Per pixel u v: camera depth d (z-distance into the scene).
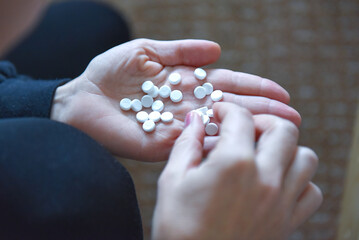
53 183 0.35
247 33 0.70
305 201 0.37
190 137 0.36
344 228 0.44
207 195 0.33
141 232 0.38
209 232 0.33
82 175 0.35
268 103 0.42
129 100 0.43
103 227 0.36
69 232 0.35
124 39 0.52
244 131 0.35
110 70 0.43
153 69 0.44
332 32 0.70
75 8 0.52
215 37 0.70
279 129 0.36
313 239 0.61
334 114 0.66
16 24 0.34
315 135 0.65
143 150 0.42
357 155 0.43
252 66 0.68
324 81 0.67
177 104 0.44
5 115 0.43
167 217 0.33
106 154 0.38
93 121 0.43
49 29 0.51
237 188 0.33
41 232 0.34
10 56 0.50
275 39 0.69
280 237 0.36
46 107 0.43
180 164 0.35
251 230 0.34
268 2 0.71
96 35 0.51
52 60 0.50
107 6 0.53
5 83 0.45
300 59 0.68
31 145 0.35
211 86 0.43
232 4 0.71
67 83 0.45
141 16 0.71
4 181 0.34
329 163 0.64
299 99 0.67
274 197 0.34
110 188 0.36
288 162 0.36
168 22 0.71
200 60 0.45
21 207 0.34
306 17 0.70
